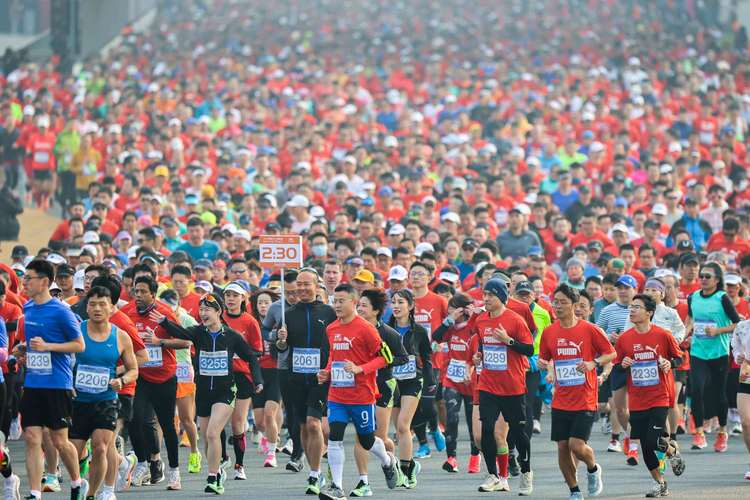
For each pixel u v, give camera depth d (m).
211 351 43.50
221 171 87.06
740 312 53.72
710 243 67.12
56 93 120.44
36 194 93.88
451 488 43.97
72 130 90.75
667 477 45.72
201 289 53.06
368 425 41.00
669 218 78.56
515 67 144.62
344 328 40.91
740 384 44.50
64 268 48.91
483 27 188.88
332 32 183.62
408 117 111.75
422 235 69.94
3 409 39.31
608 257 62.88
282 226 74.50
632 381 42.75
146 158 92.44
